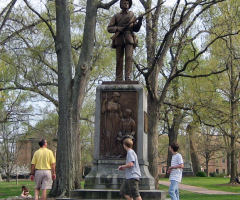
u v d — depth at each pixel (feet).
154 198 32.24
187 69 80.43
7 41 61.05
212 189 78.74
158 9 67.72
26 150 199.72
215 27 67.00
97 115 36.04
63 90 52.70
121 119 35.63
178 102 81.41
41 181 32.32
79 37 82.58
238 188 82.38
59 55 53.67
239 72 84.94
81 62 52.70
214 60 81.15
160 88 100.53
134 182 26.09
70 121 51.85
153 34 68.59
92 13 52.90
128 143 26.61
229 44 81.41
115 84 36.78
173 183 29.86
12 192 65.72
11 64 71.72
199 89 79.36
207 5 61.98
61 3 54.29
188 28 63.57
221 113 80.89
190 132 91.15
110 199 32.58
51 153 33.04
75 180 51.16
